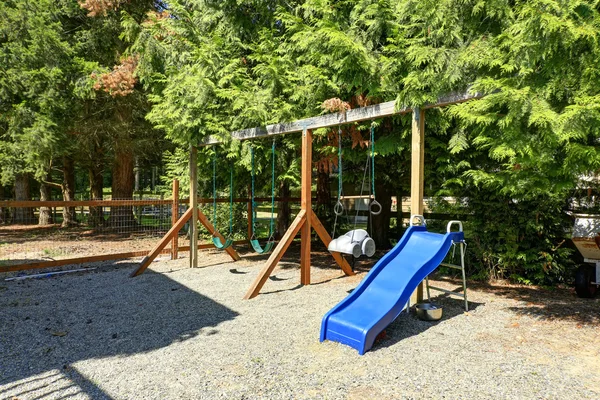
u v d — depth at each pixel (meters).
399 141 6.43
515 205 5.94
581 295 5.25
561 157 3.74
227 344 3.65
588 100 3.08
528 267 5.88
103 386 2.88
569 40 3.10
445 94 4.32
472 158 6.30
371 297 3.94
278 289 5.77
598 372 3.03
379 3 6.01
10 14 9.74
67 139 11.05
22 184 16.47
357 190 10.39
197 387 2.85
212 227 7.70
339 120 5.46
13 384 2.92
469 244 6.40
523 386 2.81
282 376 3.01
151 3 11.87
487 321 4.27
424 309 4.27
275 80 6.77
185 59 8.54
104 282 6.30
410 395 2.71
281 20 7.77
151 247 10.54
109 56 11.41
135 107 11.85
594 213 5.98
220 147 8.37
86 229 14.51
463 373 3.02
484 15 4.75
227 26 8.51
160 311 4.71
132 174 13.60
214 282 6.24
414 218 4.75
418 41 4.95
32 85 9.66
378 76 5.75
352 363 3.22
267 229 13.64
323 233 6.20
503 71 3.79
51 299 5.29
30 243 11.30
